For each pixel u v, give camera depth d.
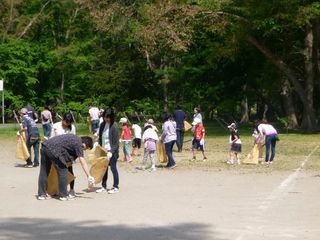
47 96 54.12
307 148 27.14
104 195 13.67
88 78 52.84
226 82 48.06
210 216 10.91
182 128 25.73
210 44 41.00
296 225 10.05
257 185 15.28
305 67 41.12
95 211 11.51
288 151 25.66
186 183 15.80
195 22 37.44
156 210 11.57
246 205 12.13
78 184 15.66
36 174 17.94
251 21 36.56
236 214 11.11
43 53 52.25
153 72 52.31
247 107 66.81
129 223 10.27
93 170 14.02
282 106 53.38
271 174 17.77
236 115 69.38
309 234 9.32
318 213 11.21
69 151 13.02
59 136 13.01
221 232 9.48
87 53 53.25
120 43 51.44
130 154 22.70
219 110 49.50
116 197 13.34
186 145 29.31
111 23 42.94
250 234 9.31
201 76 47.97
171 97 56.47
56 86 55.75
